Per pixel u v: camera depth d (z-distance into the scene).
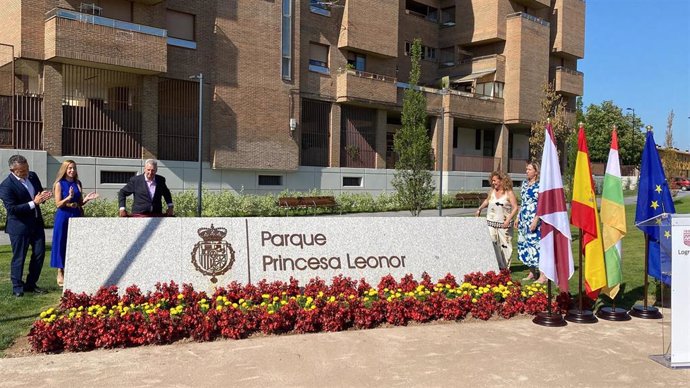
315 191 25.70
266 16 23.91
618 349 5.82
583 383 4.86
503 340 6.06
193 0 21.81
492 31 34.03
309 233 7.95
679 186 49.44
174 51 21.31
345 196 26.00
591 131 58.81
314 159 26.89
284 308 6.31
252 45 23.52
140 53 19.23
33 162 17.70
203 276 7.31
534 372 5.09
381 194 27.83
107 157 19.61
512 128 37.22
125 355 5.42
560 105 31.05
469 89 35.44
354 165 28.52
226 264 7.45
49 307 6.94
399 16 33.44
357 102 27.56
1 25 18.72
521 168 37.62
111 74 19.91
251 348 5.66
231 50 22.88
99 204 18.25
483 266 8.62
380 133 29.55
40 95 18.16
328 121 27.53
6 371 4.94
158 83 21.09
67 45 17.73
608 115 59.91
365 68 29.27
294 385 4.68
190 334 5.95
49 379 4.77
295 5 25.11
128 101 20.53
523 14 34.12
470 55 36.19
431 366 5.20
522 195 8.97
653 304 7.81
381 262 8.10
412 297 6.99
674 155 31.27
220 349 5.62
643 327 6.70
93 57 18.25
